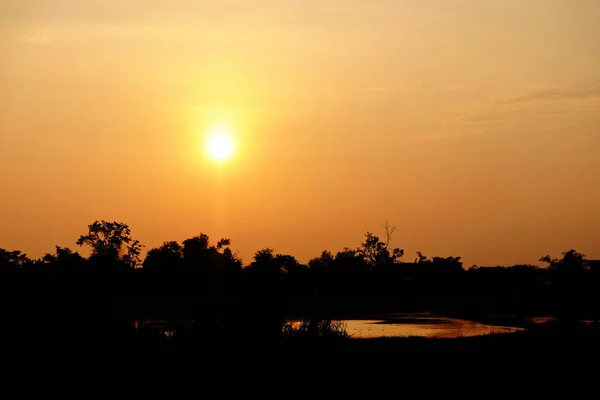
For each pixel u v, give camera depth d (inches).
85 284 1439.5
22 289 1395.2
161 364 1228.5
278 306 1464.1
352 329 2363.4
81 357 1231.5
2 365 1180.5
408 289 4338.1
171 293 2645.2
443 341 1690.5
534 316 2987.2
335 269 4576.8
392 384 1122.0
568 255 4065.0
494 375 1194.0
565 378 1168.8
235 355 1298.0
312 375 1187.9
